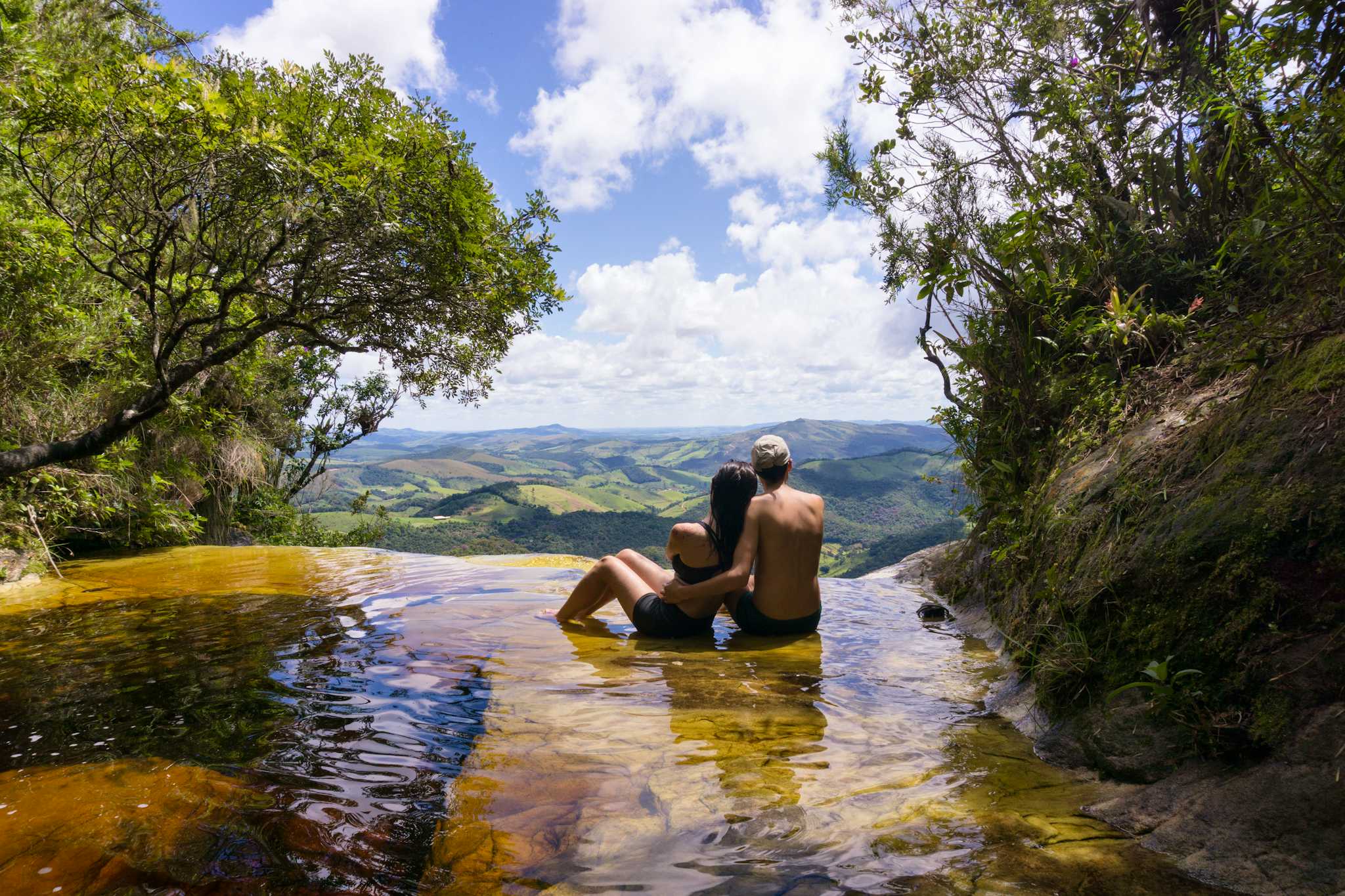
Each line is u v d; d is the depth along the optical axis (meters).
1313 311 1.81
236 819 1.47
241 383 7.68
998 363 3.75
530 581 4.86
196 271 4.81
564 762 1.81
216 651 2.97
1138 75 3.50
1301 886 1.07
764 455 3.54
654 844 1.37
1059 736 1.84
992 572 3.70
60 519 5.57
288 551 6.53
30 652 2.93
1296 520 1.49
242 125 3.76
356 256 4.41
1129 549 1.94
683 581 3.43
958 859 1.26
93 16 4.60
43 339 4.70
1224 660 1.47
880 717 2.19
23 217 4.14
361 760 1.81
